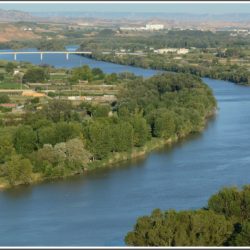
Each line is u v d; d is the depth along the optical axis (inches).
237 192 7101.4
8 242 7475.4
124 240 6722.4
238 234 6156.5
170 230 6107.3
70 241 7450.8
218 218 6378.0
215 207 6983.3
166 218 6402.6
